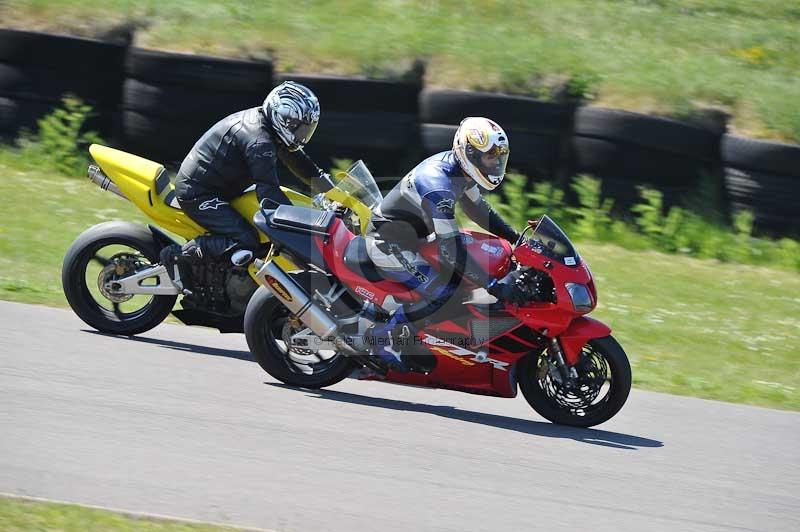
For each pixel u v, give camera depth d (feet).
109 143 135.13
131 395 64.13
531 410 74.84
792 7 191.52
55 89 132.98
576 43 154.20
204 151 75.36
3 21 133.90
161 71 128.88
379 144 130.31
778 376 90.58
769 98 139.03
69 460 52.80
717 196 133.49
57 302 86.02
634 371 86.99
